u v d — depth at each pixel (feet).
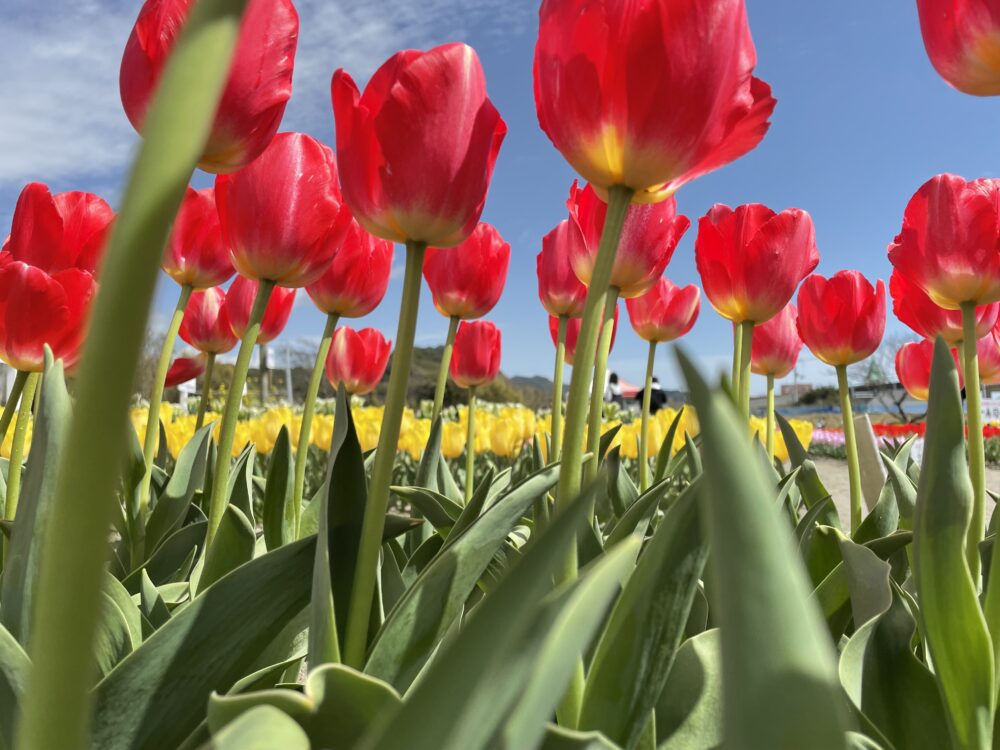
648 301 7.02
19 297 3.73
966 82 3.13
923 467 2.58
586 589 1.15
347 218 3.83
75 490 0.93
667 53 2.24
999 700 2.75
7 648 2.18
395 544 4.73
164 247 0.97
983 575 3.83
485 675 1.06
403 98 2.61
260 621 2.51
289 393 60.90
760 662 0.77
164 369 5.12
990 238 3.62
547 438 9.16
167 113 0.97
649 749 2.32
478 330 9.38
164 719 2.30
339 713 1.68
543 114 2.64
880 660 2.99
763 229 4.68
